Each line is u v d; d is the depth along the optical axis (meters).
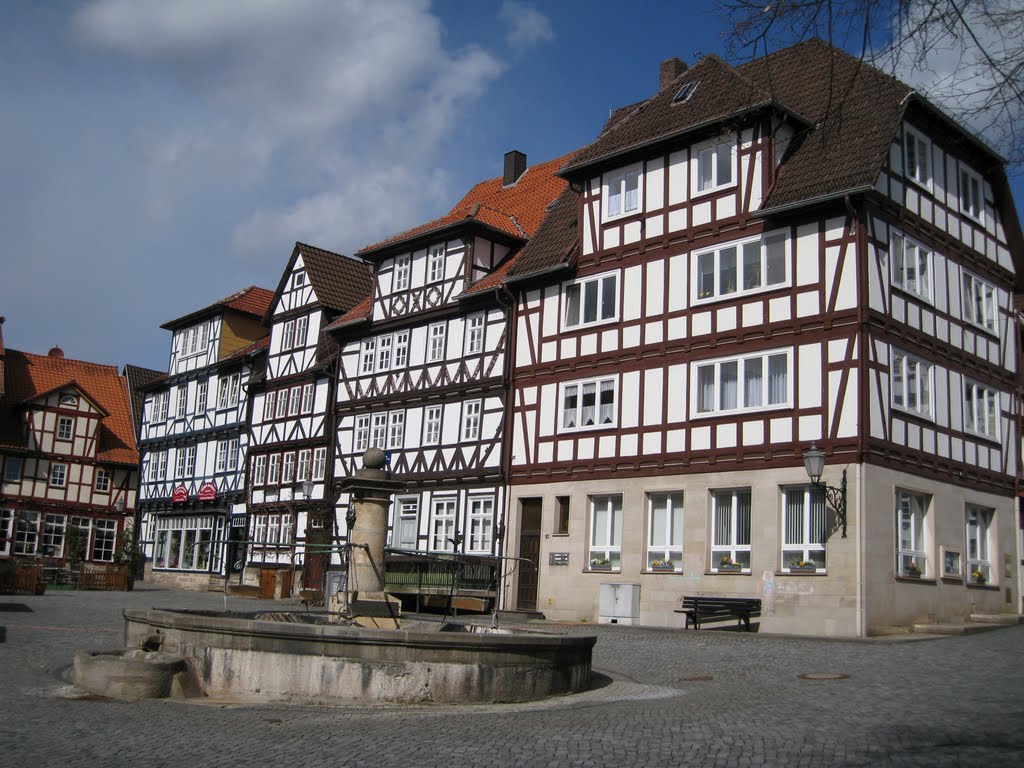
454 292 32.59
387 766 8.24
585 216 28.34
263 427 41.69
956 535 23.95
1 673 13.65
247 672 12.11
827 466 21.92
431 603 28.12
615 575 25.67
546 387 28.56
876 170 21.95
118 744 9.18
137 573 48.69
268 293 49.88
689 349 25.05
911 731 9.27
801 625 21.75
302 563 37.41
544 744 9.04
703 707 11.26
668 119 26.92
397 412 33.97
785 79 26.36
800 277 23.11
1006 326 27.16
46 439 53.00
